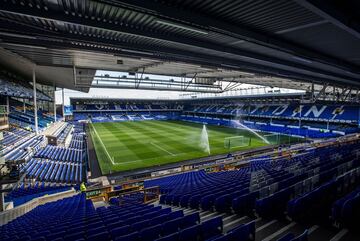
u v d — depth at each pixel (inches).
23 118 1007.0
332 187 207.3
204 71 537.3
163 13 173.8
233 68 384.5
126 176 576.7
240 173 426.9
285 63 353.1
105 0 153.0
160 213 204.8
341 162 360.5
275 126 1396.4
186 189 335.6
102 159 774.5
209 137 1168.8
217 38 253.3
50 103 1524.4
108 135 1244.5
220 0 174.7
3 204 336.5
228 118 1830.7
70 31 239.5
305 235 111.3
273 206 184.5
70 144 930.1
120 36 254.2
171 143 1021.8
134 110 2311.8
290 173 307.3
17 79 941.8
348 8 167.5
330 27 220.1
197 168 578.6
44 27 228.1
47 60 458.6
